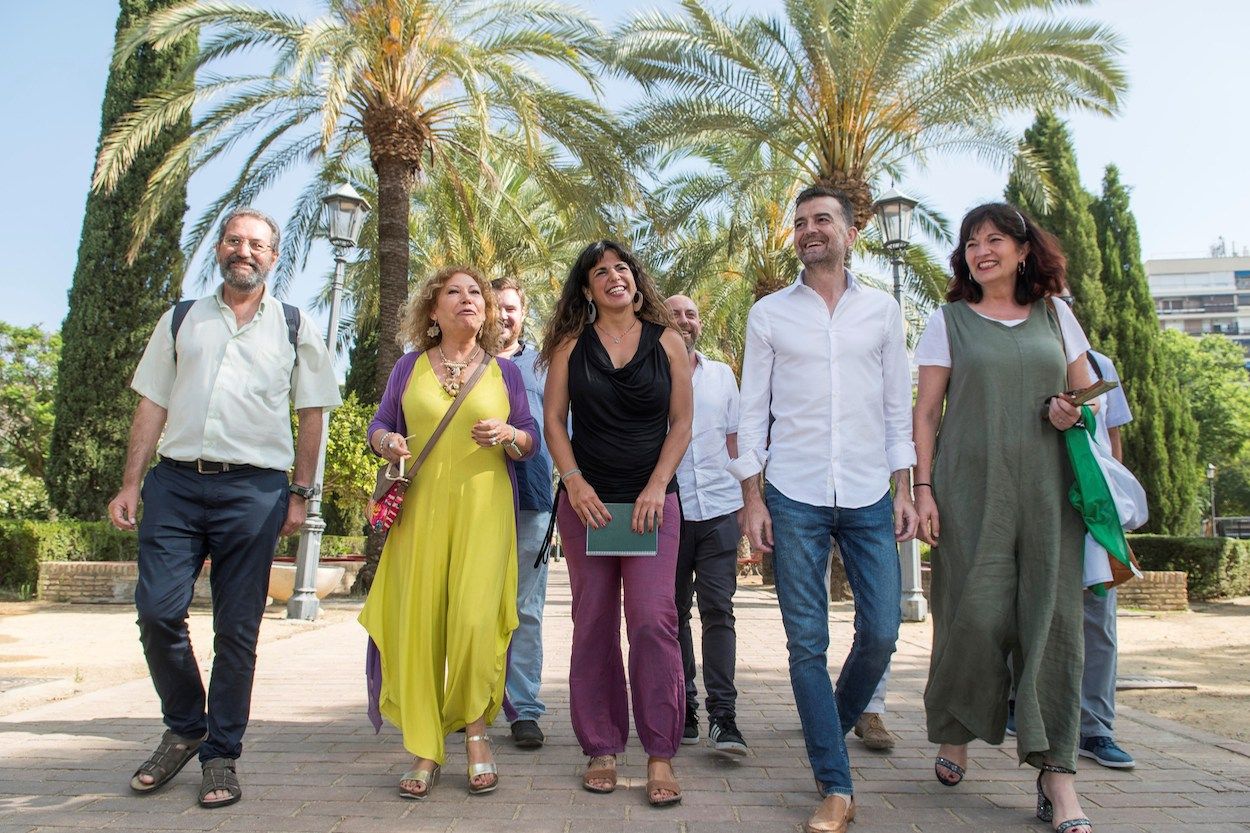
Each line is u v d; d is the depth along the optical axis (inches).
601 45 524.7
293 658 276.1
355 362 1016.2
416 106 522.0
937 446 131.9
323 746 160.6
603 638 137.3
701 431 169.3
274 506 135.5
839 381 131.5
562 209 564.4
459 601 135.0
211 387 134.0
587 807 124.9
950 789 135.2
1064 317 134.8
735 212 570.9
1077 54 481.1
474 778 130.6
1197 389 1566.2
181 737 133.0
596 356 135.6
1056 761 115.6
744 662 270.4
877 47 498.3
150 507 131.9
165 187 514.9
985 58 498.6
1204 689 259.9
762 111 551.8
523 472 172.4
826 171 540.1
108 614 458.0
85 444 650.8
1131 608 557.3
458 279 147.9
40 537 555.2
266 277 142.6
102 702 200.1
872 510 129.3
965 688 125.9
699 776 142.2
